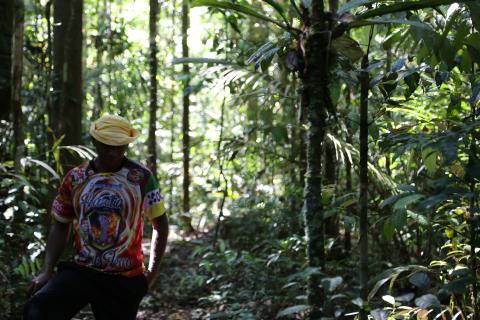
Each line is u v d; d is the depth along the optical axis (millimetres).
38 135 6848
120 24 10062
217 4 3875
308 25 3924
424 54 3658
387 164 4969
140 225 3240
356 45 3914
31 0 8695
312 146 4000
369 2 3633
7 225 4535
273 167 7551
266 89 5598
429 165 3672
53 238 3287
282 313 3885
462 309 3566
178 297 6074
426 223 3689
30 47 7512
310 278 4020
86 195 3143
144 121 11086
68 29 6453
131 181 3180
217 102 12039
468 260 3527
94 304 3207
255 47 5402
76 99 6453
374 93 4223
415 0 3746
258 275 5500
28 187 4684
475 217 3293
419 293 4848
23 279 4711
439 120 3818
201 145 11133
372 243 5629
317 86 3943
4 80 5680
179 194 11414
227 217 8242
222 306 5449
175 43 10164
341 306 4848
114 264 3146
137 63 9547
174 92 10656
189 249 8305
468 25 3654
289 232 6207
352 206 5125
